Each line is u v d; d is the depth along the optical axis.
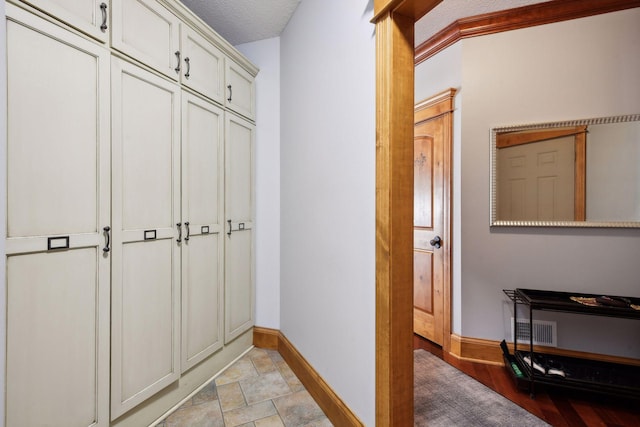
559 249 2.15
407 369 1.24
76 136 1.20
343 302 1.54
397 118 1.21
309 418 1.62
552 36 2.14
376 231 1.27
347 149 1.51
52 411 1.13
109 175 1.33
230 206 2.21
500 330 2.28
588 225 2.07
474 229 2.35
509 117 2.25
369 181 1.33
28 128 1.06
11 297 1.02
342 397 1.53
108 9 1.32
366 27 1.36
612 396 1.74
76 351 1.21
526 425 1.59
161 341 1.60
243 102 2.35
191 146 1.83
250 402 1.76
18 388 1.04
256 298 2.54
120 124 1.38
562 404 1.77
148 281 1.53
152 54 1.54
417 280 2.82
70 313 1.19
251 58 2.60
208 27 1.88
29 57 1.06
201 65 1.89
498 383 2.01
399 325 1.22
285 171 2.37
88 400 1.25
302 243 2.05
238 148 2.31
